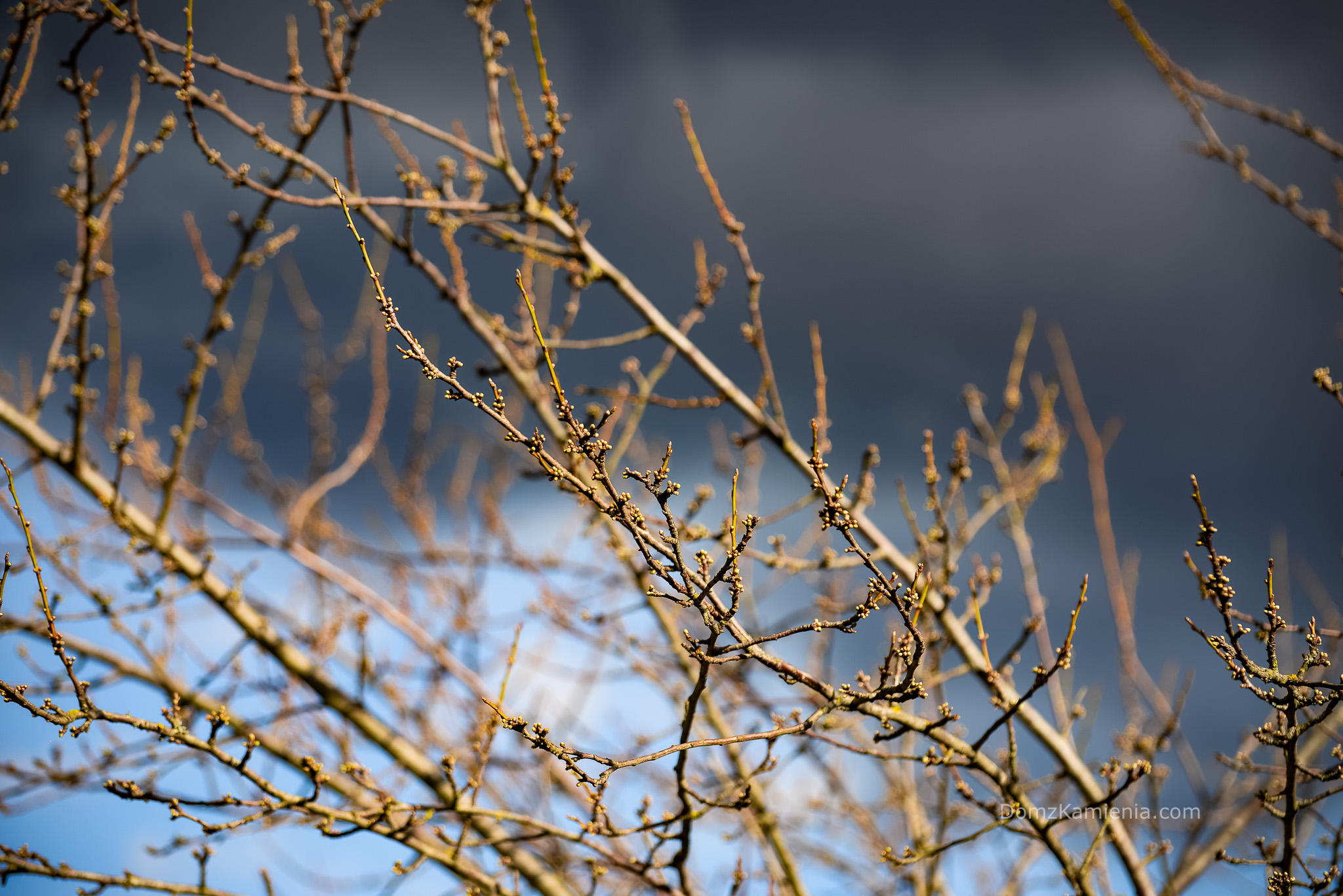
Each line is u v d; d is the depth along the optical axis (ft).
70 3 10.71
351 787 13.82
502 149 13.30
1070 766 12.54
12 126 10.94
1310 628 7.71
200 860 10.29
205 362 13.85
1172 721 12.38
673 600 7.02
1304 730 7.90
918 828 15.26
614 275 14.16
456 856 10.77
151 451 16.28
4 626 13.33
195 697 14.02
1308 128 9.22
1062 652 9.07
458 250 14.40
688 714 8.29
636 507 6.91
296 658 14.35
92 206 12.01
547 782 15.51
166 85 11.39
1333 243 9.58
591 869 11.70
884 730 9.33
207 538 16.74
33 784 12.50
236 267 13.57
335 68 12.76
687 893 10.71
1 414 13.08
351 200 12.44
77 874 9.66
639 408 14.44
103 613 13.17
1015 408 15.69
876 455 13.02
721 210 13.46
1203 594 7.84
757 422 13.93
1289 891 8.63
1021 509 15.20
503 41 13.05
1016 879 15.46
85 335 13.10
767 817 14.21
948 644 12.39
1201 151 9.94
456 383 6.63
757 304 13.73
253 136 12.01
